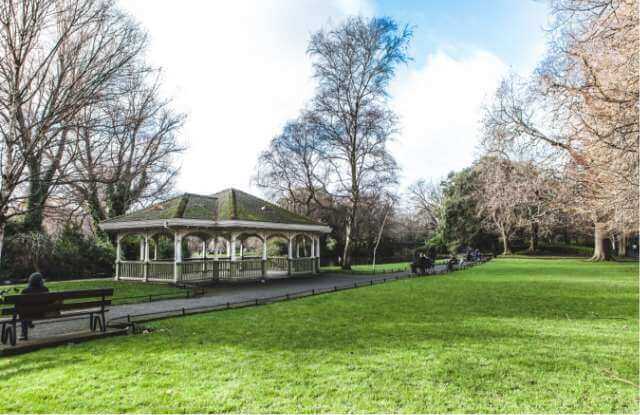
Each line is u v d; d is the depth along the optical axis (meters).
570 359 6.58
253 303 13.55
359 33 31.61
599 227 28.02
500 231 57.28
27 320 7.70
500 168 22.83
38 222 22.84
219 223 21.86
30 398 5.04
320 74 31.94
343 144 32.16
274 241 41.88
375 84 31.80
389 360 6.54
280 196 37.25
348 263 33.19
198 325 9.72
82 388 5.36
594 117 11.93
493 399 4.96
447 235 58.16
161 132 22.48
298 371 6.03
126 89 14.05
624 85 10.43
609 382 5.54
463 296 14.80
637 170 10.54
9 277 21.34
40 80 12.07
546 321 9.84
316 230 27.28
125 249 27.62
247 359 6.67
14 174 11.37
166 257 30.19
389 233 53.56
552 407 4.73
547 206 23.28
